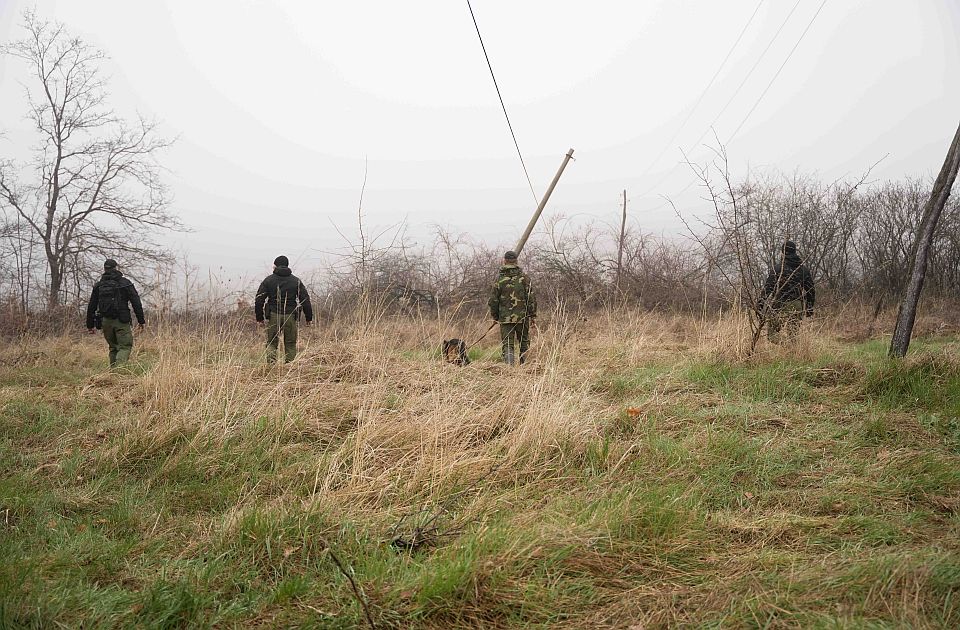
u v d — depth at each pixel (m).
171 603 2.60
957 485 3.78
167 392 5.38
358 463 4.02
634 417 5.20
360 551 3.00
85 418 5.49
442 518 3.45
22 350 10.61
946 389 5.65
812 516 3.49
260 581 2.87
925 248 6.67
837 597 2.58
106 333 9.53
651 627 2.47
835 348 8.17
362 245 7.36
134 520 3.54
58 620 2.49
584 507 3.50
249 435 4.75
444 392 5.38
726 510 3.57
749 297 7.58
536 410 4.66
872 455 4.36
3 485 3.89
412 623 2.49
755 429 5.02
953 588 2.60
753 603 2.54
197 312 7.55
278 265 9.03
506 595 2.64
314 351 7.69
